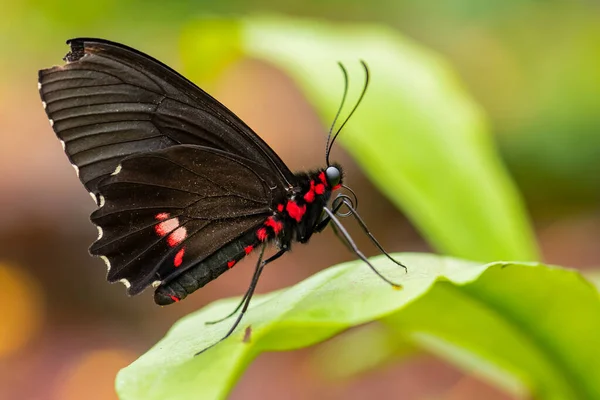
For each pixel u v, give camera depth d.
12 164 0.78
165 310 0.71
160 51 0.63
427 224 0.36
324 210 0.35
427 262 0.32
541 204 0.62
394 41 0.38
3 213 0.74
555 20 0.60
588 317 0.33
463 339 0.34
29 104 0.80
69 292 0.72
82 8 0.62
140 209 0.34
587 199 0.61
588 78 0.56
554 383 0.34
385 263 0.32
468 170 0.36
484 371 0.37
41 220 0.74
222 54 0.38
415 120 0.36
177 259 0.34
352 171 0.74
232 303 0.35
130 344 0.67
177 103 0.34
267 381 0.59
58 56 0.67
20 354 0.65
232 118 0.34
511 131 0.58
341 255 0.72
